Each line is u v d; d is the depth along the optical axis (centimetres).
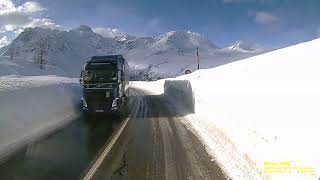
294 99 724
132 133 1343
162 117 1792
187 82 2323
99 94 1802
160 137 1259
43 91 1620
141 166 895
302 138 666
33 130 1272
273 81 855
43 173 830
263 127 870
